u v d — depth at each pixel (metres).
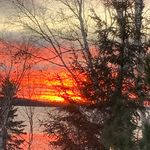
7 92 27.39
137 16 18.77
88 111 17.91
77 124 18.06
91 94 17.69
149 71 6.86
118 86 17.11
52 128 19.39
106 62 18.08
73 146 18.19
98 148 17.22
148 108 14.52
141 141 6.34
